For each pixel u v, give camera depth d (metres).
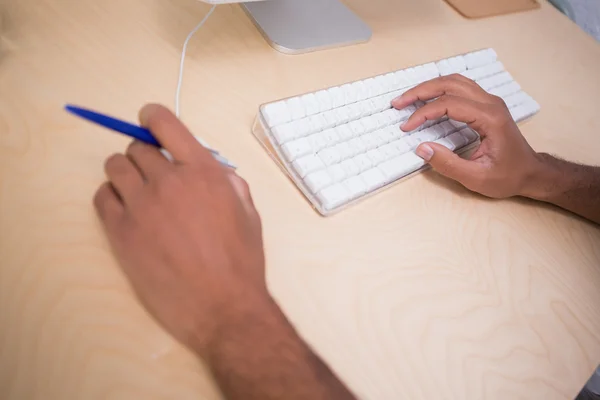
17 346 0.29
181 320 0.31
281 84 0.54
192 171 0.34
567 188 0.56
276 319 0.33
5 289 0.31
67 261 0.33
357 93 0.52
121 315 0.32
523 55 0.81
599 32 1.08
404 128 0.52
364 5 0.72
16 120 0.40
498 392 0.38
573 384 0.41
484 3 0.87
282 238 0.41
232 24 0.58
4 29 0.46
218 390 0.31
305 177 0.44
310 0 0.65
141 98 0.45
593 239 0.56
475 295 0.44
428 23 0.76
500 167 0.52
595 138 0.71
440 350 0.38
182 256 0.31
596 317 0.47
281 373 0.31
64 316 0.31
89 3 0.52
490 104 0.55
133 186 0.33
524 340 0.42
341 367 0.35
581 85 0.80
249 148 0.46
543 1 1.00
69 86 0.44
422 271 0.43
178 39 0.53
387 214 0.47
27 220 0.34
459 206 0.52
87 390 0.29
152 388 0.30
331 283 0.39
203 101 0.48
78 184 0.37
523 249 0.50
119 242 0.32
